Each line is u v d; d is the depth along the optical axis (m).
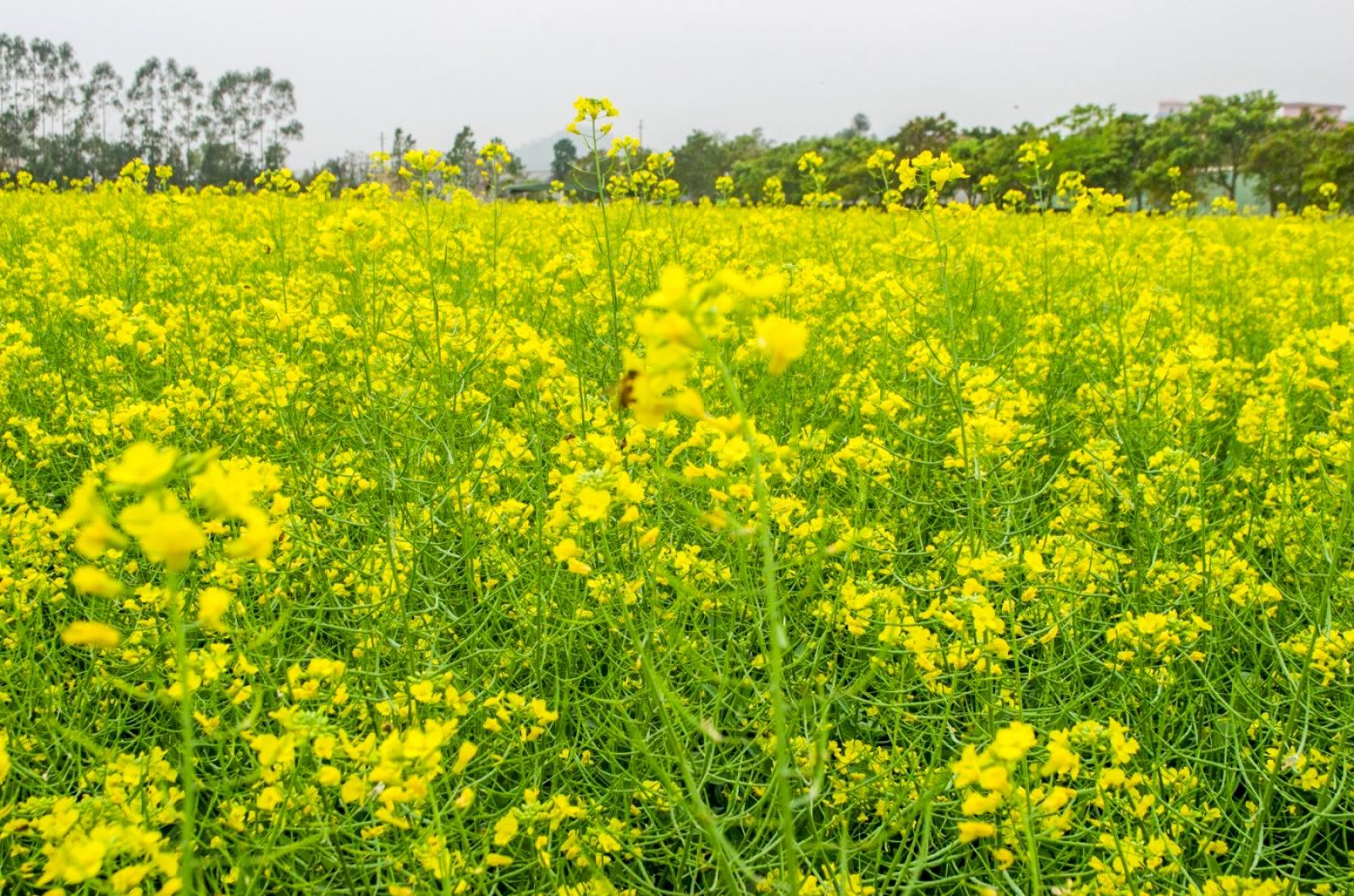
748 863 2.09
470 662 2.71
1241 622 2.85
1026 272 7.51
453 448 3.37
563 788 2.43
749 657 2.85
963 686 2.76
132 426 3.55
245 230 9.66
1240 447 4.62
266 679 2.28
